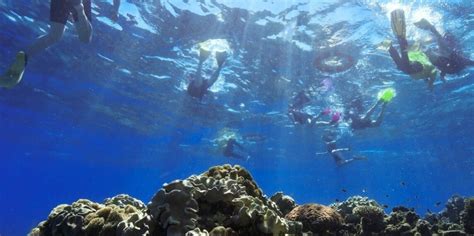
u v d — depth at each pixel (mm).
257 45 18703
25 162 59875
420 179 77250
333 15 16156
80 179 81250
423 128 35125
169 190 4027
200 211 4020
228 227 3883
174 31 17797
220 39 17234
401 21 12188
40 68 23125
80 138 42438
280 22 16828
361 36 17469
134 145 45688
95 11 16438
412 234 6727
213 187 4086
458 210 11969
